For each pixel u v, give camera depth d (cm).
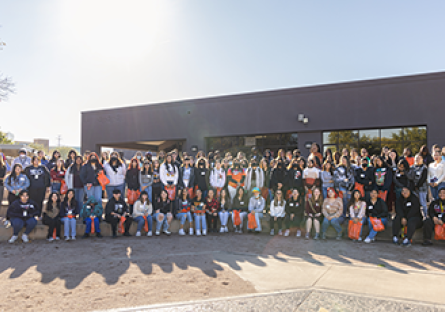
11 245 698
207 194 888
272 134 1534
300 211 805
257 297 405
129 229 827
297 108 1468
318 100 1434
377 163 754
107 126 1827
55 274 502
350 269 524
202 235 823
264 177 899
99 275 496
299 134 1468
